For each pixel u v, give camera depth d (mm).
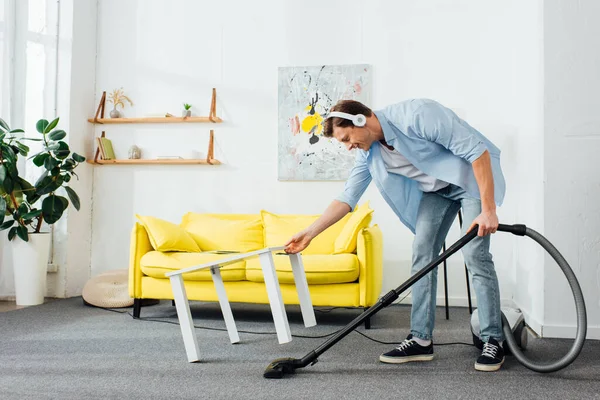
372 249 2850
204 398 1593
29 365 1985
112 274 3609
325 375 1847
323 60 3871
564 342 2396
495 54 3664
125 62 4125
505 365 1978
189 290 3025
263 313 3285
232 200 3945
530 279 2867
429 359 2049
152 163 3924
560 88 2557
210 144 3941
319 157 3816
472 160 1802
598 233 2498
